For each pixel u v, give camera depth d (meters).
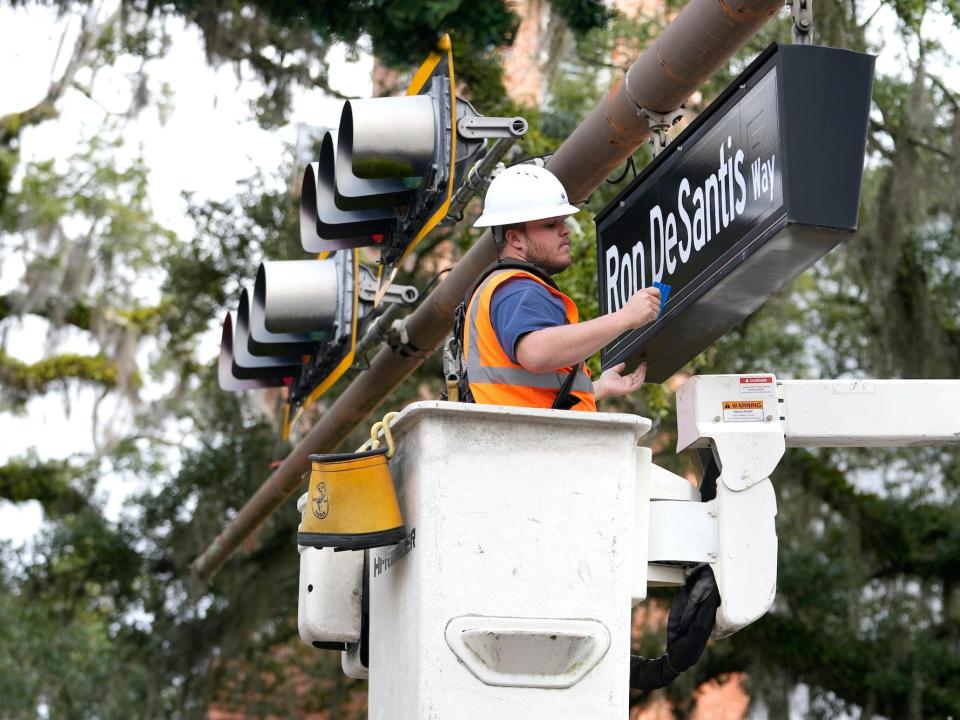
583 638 4.36
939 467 19.00
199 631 20.23
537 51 16.58
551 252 5.34
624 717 4.38
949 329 18.61
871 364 18.44
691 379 5.45
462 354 5.20
